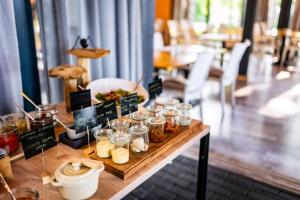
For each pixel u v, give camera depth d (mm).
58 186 943
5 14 1626
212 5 8242
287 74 6199
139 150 1217
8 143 1216
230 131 3246
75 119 1255
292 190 2182
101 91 1883
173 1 7914
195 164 2516
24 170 1135
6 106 1751
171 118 1466
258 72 6316
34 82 1984
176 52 4020
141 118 1407
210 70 3732
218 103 4234
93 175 941
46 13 1967
